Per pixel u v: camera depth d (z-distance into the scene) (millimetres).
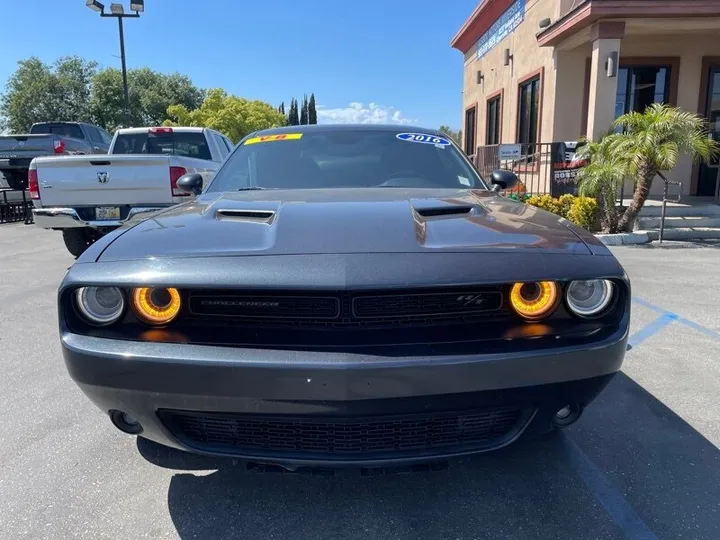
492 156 13602
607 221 9234
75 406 3338
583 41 10453
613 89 9562
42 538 2184
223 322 2014
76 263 2123
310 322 1979
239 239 2160
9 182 13531
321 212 2430
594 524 2244
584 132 11891
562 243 2168
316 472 2104
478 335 1975
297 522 2277
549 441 2844
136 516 2316
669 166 8438
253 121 44938
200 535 2203
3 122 38938
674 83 11867
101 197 6965
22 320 5125
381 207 2525
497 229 2279
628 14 9094
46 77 37969
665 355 4059
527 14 13547
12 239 10484
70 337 2037
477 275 1947
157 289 2000
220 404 1913
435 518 2293
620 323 2084
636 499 2400
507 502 2389
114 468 2662
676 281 6289
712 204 10688
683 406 3252
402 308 1984
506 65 15211
